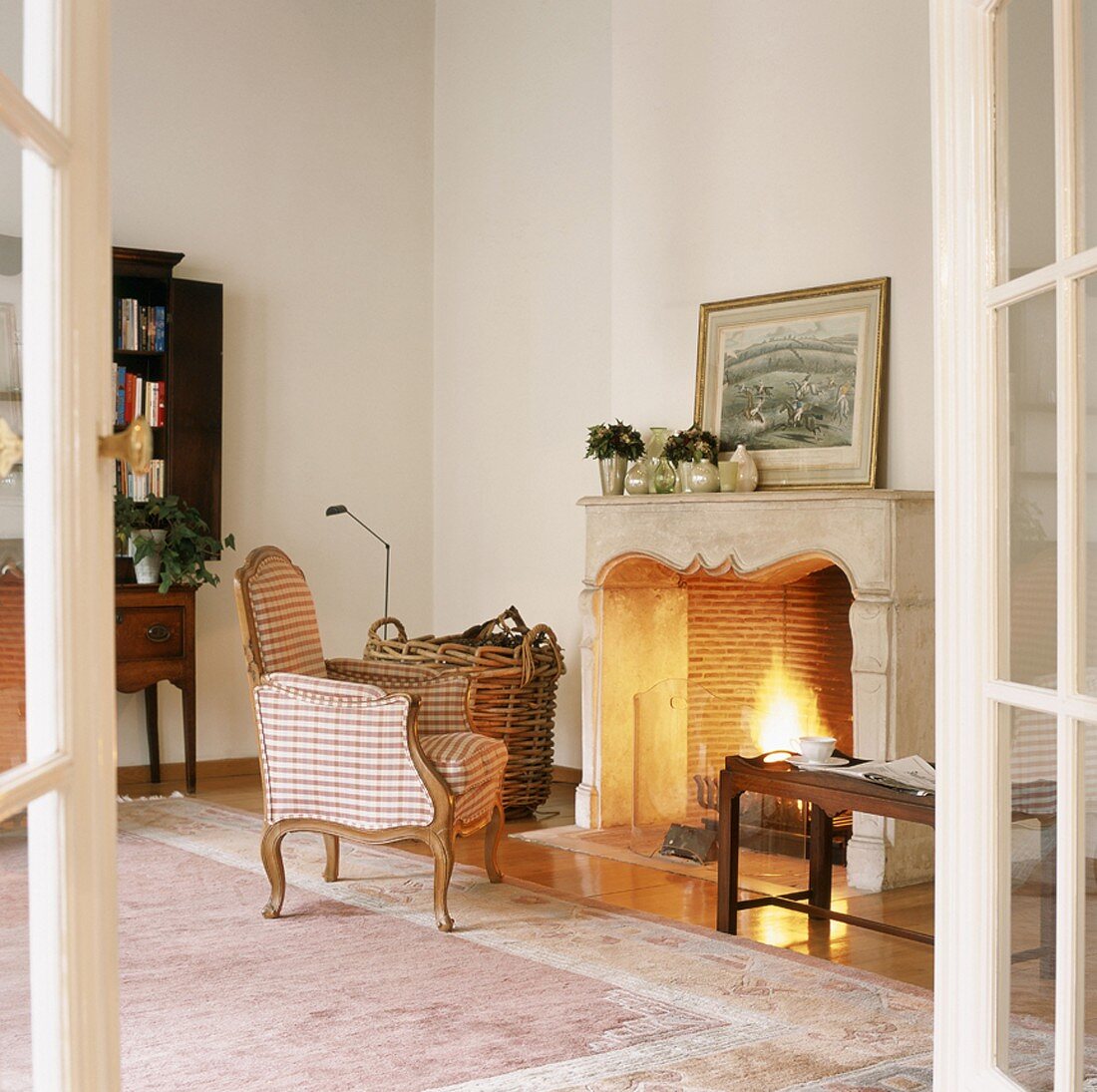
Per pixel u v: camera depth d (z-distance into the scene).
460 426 7.69
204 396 6.78
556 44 7.09
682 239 5.79
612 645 5.82
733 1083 2.89
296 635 4.59
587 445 6.23
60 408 1.37
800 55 5.29
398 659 6.02
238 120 7.21
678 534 5.43
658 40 5.89
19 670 1.28
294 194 7.38
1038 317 1.88
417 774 4.11
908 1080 2.91
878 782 3.77
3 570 1.24
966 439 2.11
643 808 5.31
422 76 7.82
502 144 7.42
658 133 5.90
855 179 5.09
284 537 7.35
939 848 2.18
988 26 2.04
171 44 7.01
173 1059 3.02
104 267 1.45
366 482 7.62
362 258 7.62
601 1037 3.18
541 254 7.17
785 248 5.35
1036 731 1.87
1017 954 1.94
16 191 1.27
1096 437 1.70
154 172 6.96
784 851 4.65
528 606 7.25
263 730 4.27
